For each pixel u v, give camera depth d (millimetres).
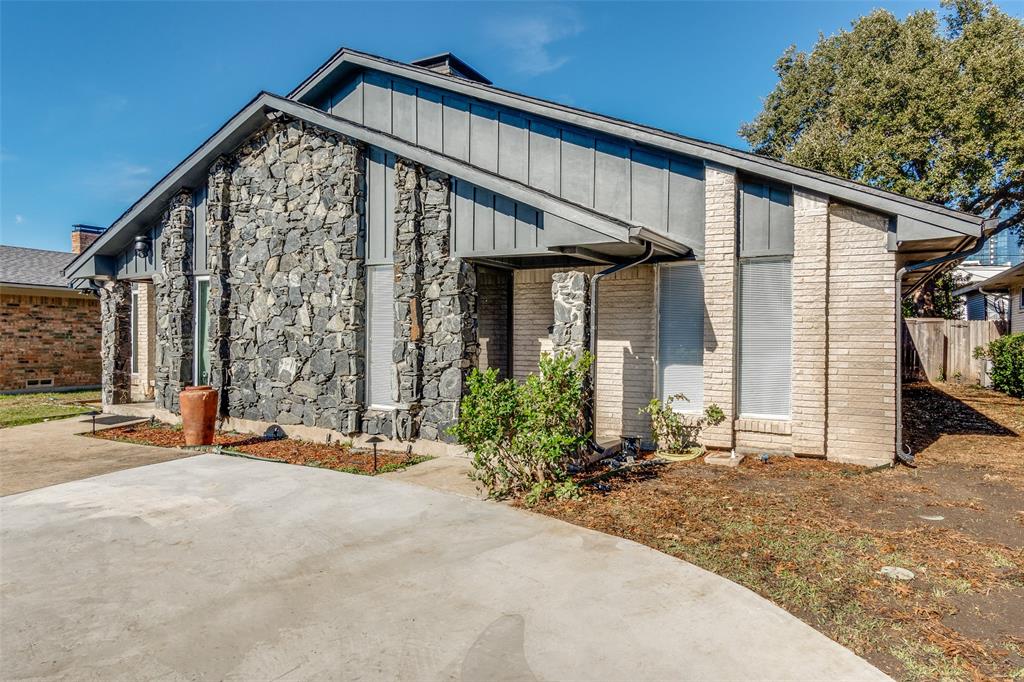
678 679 3061
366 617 3793
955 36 22062
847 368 7793
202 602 4031
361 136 9102
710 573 4398
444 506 6230
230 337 10953
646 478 7156
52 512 6066
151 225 12148
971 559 4637
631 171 8609
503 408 6516
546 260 9578
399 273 9156
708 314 8320
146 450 9289
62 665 3248
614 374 9078
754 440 8250
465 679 3082
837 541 5012
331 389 9734
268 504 6336
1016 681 3043
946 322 17922
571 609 3859
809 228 7805
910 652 3334
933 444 9148
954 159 18391
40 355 17797
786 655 3279
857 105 20688
